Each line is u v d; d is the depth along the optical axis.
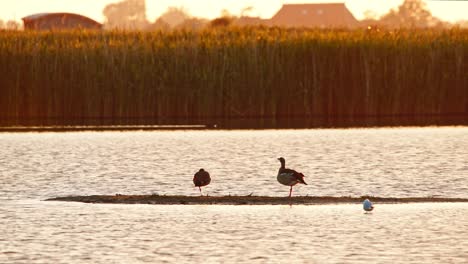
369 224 23.62
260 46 56.44
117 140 49.41
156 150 44.56
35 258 20.14
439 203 26.81
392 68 56.97
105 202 26.98
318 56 56.47
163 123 56.31
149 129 55.06
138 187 31.08
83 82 55.66
